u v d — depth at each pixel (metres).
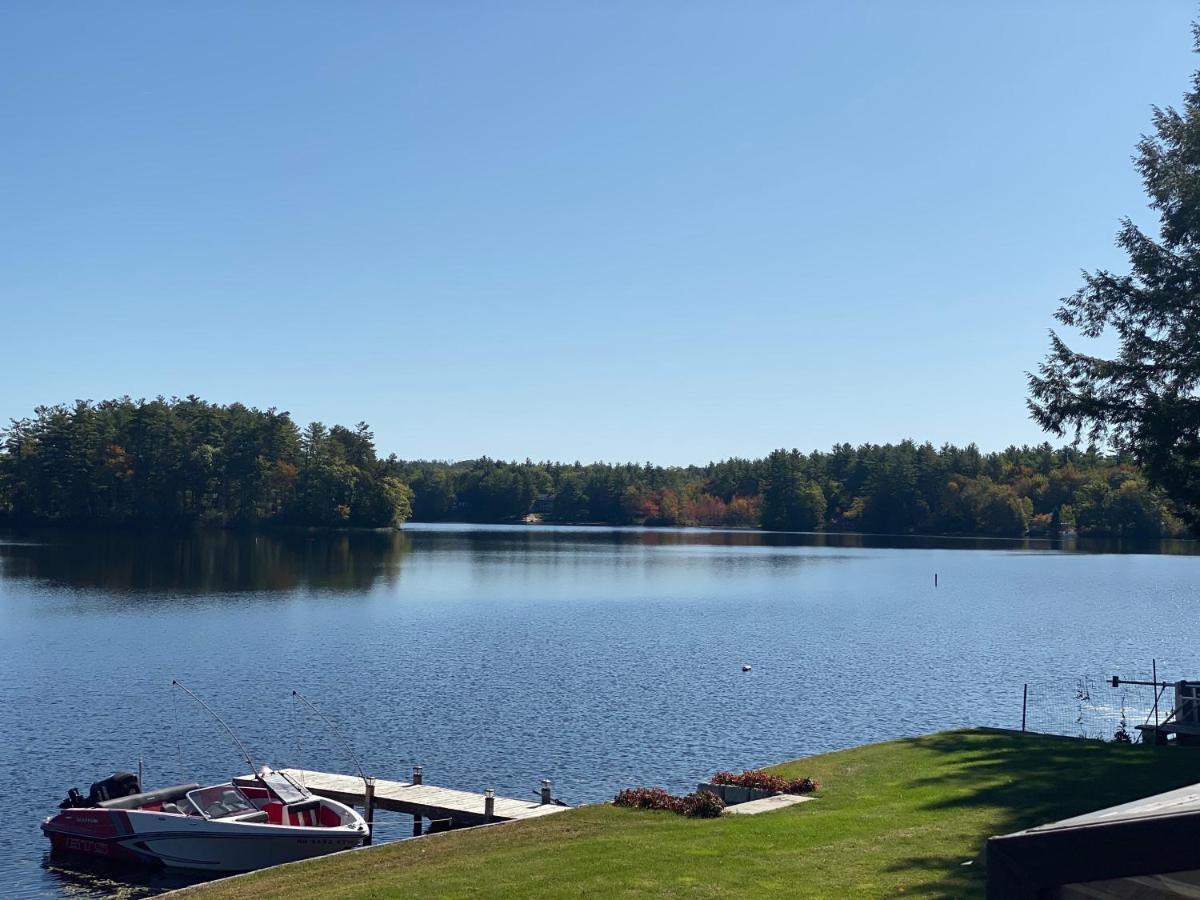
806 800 20.14
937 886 14.08
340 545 150.12
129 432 168.12
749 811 19.47
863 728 37.47
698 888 14.52
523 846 17.94
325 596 83.31
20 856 24.67
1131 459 28.92
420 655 54.47
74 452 160.62
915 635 65.00
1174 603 85.31
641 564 129.00
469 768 31.72
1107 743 25.61
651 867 15.70
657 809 20.08
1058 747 24.72
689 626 68.75
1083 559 143.88
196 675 47.41
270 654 53.88
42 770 31.39
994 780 20.91
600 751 33.81
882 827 17.48
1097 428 28.38
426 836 19.92
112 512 163.75
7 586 85.19
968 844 16.19
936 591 95.75
